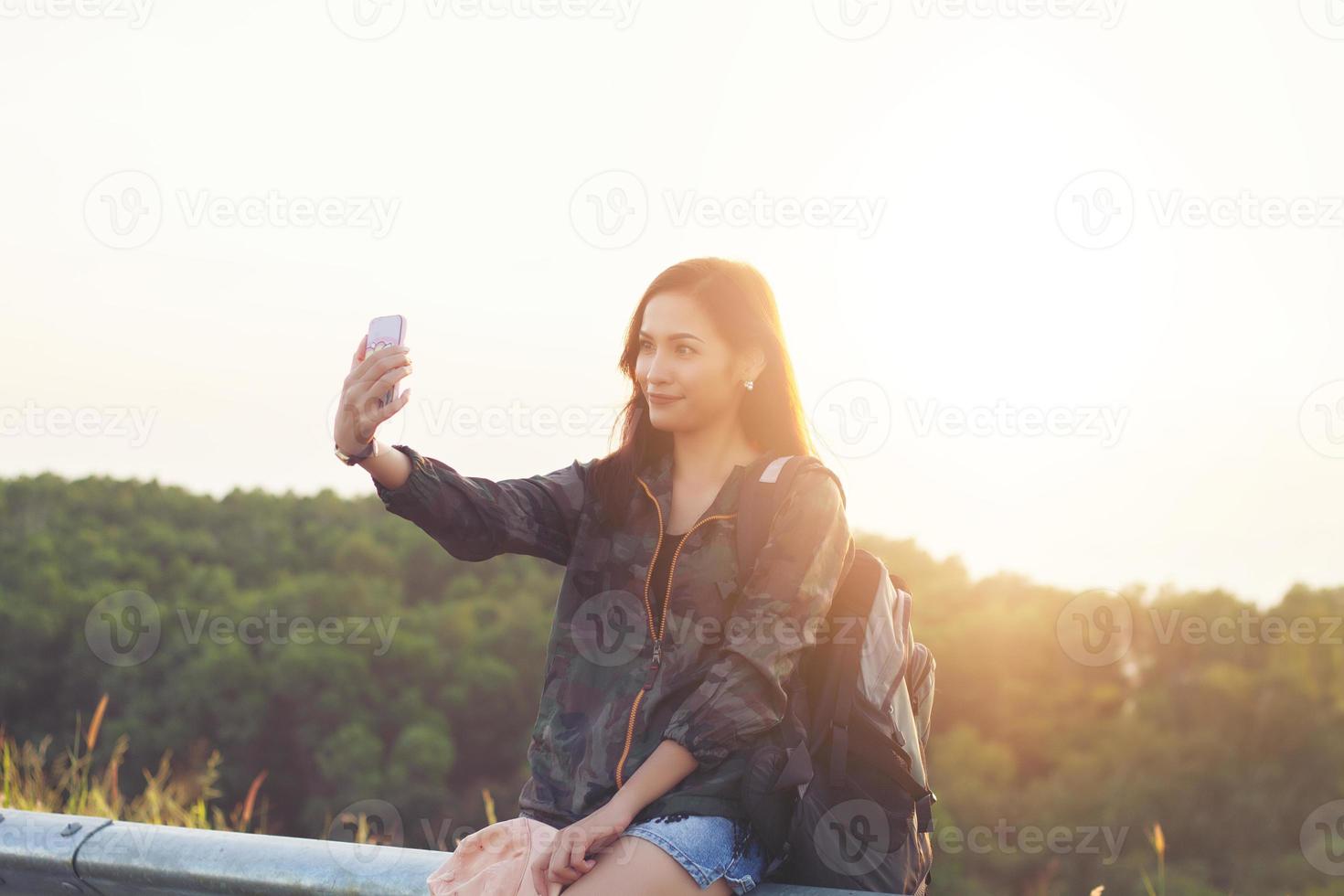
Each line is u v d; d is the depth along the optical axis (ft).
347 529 193.47
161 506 189.37
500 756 164.86
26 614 153.38
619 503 7.97
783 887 7.13
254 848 7.96
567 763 7.50
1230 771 143.33
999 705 160.15
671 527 7.86
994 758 153.89
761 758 7.06
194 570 173.47
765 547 7.41
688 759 6.98
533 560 193.77
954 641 161.27
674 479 8.05
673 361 7.88
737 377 8.02
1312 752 141.79
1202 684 153.17
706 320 7.92
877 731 7.43
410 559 190.08
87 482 187.01
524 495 8.16
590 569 7.93
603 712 7.49
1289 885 130.72
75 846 8.46
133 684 155.22
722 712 6.91
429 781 152.87
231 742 151.43
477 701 164.45
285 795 154.10
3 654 152.05
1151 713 155.53
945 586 171.22
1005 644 160.66
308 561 183.62
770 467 7.77
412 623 172.24
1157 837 13.92
